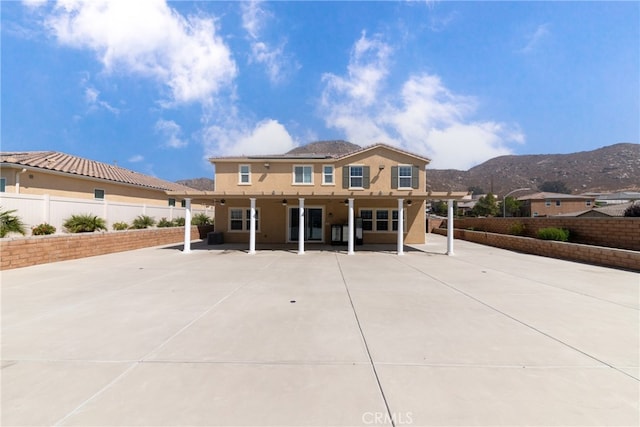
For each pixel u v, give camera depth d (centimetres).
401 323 514
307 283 833
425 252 1603
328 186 2044
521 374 350
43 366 365
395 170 2030
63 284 811
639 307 608
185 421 268
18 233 1133
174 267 1095
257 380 335
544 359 387
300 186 2052
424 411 284
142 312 572
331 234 1994
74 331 475
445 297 685
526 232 1820
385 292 732
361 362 377
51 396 305
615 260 1109
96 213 1564
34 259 1105
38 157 1808
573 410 286
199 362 376
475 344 430
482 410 285
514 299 668
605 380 339
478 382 333
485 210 5869
